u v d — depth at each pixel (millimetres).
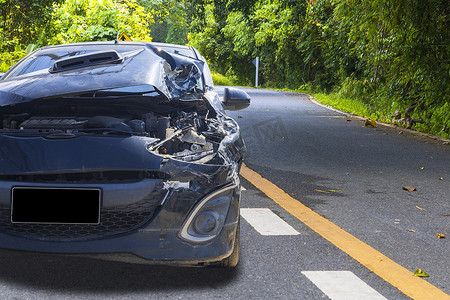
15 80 4848
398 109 15828
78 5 24281
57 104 4602
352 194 6934
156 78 4590
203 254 3721
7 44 20203
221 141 4207
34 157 3631
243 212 5852
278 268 4195
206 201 3729
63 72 4840
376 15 14156
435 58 13875
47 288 3693
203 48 53906
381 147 10961
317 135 12281
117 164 3621
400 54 14750
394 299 3699
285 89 36438
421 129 14156
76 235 3611
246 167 8359
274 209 6031
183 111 5008
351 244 4863
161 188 3652
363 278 4059
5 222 3623
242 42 46250
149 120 4430
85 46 6098
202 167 3748
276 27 37438
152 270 4086
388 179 7949
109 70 4715
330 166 8766
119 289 3711
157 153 3854
